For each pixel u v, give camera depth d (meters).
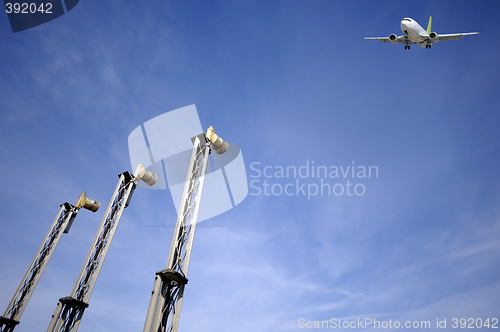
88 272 16.09
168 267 10.37
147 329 9.09
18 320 16.52
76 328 14.85
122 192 18.47
